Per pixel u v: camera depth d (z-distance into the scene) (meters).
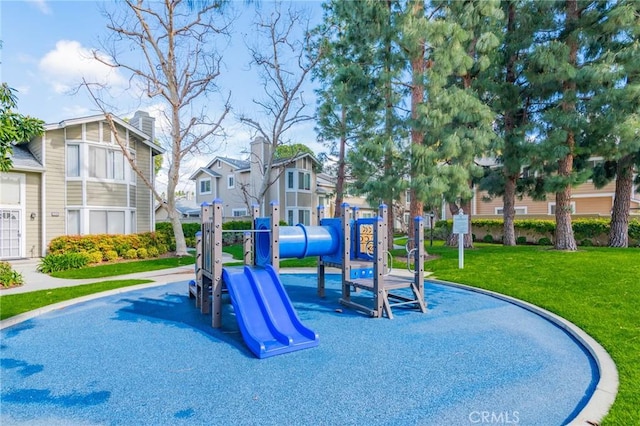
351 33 10.23
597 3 10.78
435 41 7.86
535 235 18.14
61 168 13.79
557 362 3.87
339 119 16.38
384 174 10.32
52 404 3.03
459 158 8.54
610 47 10.67
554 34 11.66
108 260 13.26
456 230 9.56
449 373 3.60
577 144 11.88
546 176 12.34
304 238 6.25
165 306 6.54
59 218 13.73
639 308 5.40
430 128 8.27
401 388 3.28
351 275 6.48
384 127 11.05
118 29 12.88
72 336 4.81
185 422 2.76
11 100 6.75
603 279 7.22
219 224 5.31
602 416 2.64
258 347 4.05
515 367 3.74
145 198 16.58
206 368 3.76
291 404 3.02
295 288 8.27
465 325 5.23
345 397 3.13
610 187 19.20
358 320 5.55
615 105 9.59
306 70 17.11
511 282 7.65
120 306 6.53
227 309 6.35
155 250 14.75
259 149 23.70
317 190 26.34
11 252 12.88
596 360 3.84
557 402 3.02
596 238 15.84
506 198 15.39
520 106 12.31
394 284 6.18
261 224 6.25
